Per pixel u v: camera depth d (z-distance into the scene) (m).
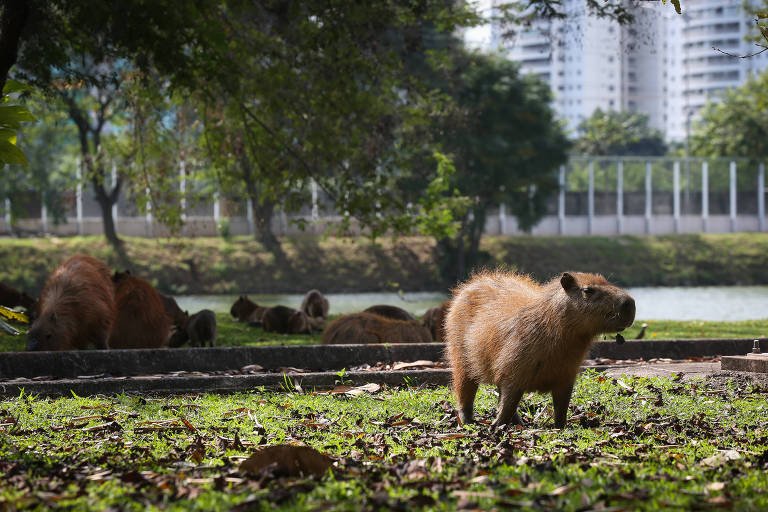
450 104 25.38
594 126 85.75
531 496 3.51
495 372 6.07
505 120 39.53
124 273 12.01
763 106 42.34
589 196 54.62
